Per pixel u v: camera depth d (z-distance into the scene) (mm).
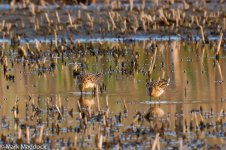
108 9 84375
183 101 43156
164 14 77625
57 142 35281
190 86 47688
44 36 73562
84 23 77125
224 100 43156
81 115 39594
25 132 36812
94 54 63188
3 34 73250
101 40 71312
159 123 38219
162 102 43000
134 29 73312
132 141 35094
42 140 35344
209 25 74250
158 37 72250
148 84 46688
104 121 38031
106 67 56094
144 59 59781
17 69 56312
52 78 51969
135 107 41812
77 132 37000
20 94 46250
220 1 86875
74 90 47344
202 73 52531
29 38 73188
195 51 63719
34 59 61031
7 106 43031
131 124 38031
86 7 85688
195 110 40688
